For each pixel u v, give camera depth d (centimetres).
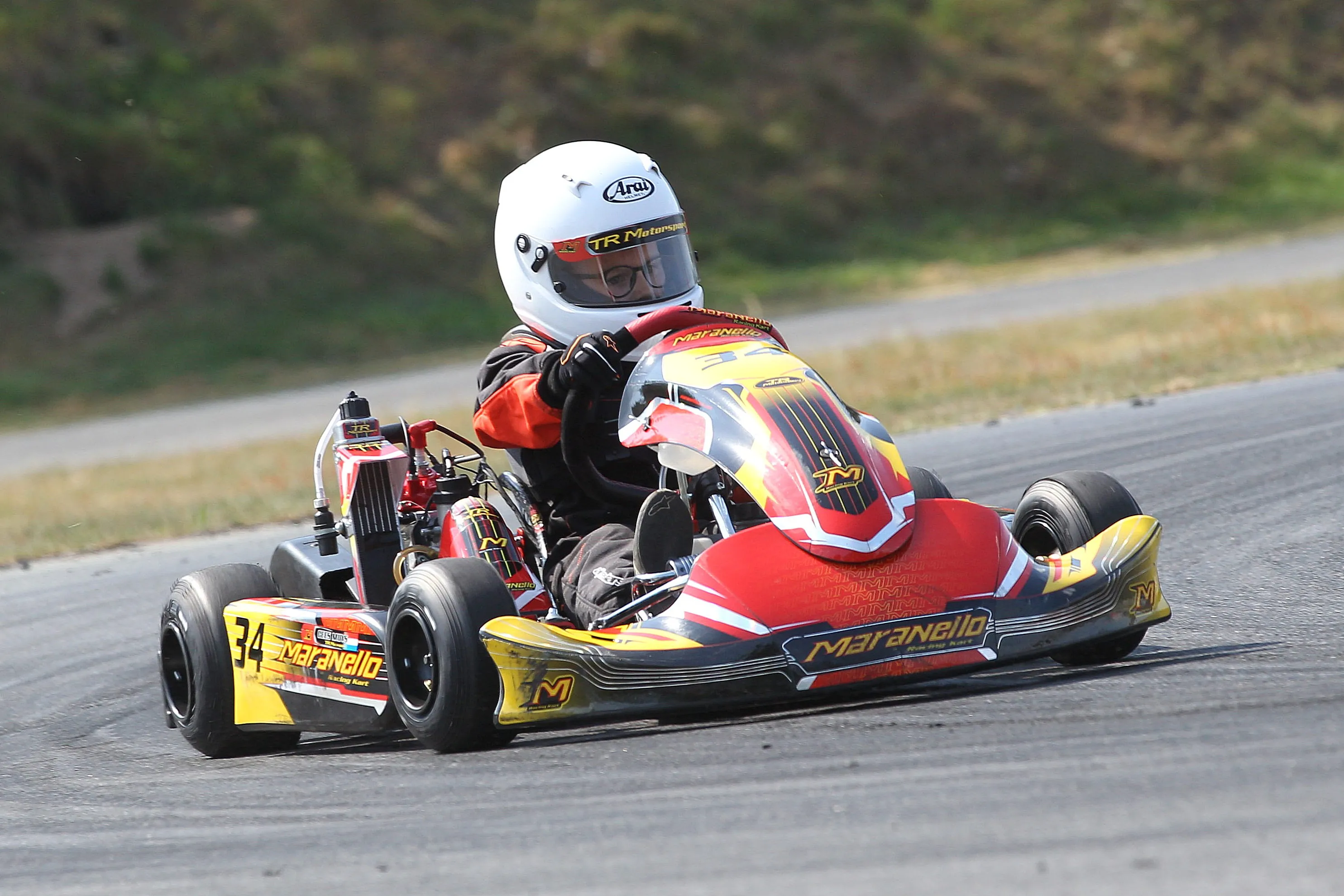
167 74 10606
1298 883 854
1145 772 1119
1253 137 12800
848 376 5519
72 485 5034
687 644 1405
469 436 5044
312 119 10812
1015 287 9000
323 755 1742
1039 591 1485
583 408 1655
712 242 10881
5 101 9750
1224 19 13938
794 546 1468
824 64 12675
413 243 10100
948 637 1432
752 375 1609
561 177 1819
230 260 9462
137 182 9831
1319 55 13838
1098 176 12138
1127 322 6109
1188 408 3909
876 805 1120
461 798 1330
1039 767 1171
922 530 1501
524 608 1659
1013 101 12769
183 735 1869
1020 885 907
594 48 12175
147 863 1262
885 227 11456
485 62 11750
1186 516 2588
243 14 11281
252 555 3366
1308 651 1569
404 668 1549
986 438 3900
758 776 1254
